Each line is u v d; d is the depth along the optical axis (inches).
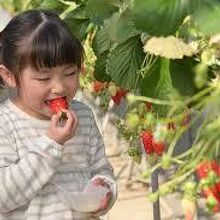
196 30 61.1
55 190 82.9
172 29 49.9
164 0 49.5
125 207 203.0
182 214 180.7
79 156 87.4
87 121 90.4
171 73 64.4
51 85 76.9
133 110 69.0
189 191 46.9
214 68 63.1
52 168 77.2
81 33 92.7
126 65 74.7
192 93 63.7
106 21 73.9
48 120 83.7
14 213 81.1
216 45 61.9
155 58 65.5
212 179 46.4
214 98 44.6
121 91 92.4
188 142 134.3
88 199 83.3
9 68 79.7
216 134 43.5
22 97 80.5
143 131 73.4
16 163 80.7
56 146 76.7
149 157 74.5
